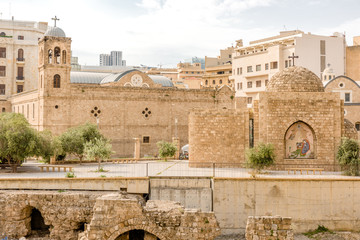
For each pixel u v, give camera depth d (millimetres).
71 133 52812
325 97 41500
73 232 32625
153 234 28750
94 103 67750
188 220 28328
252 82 96000
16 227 33125
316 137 41312
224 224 34156
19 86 94875
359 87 68938
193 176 35469
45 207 32906
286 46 89562
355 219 33969
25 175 39312
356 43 104125
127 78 73125
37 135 44156
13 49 94188
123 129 69375
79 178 35156
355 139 42250
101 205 28719
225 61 139375
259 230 26281
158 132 71875
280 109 41531
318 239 32219
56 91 65500
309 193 33969
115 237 28453
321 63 90562
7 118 48500
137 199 30781
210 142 43094
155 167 45781
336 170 41000
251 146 42844
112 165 49781
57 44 65625
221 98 75750
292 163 41188
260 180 34156
